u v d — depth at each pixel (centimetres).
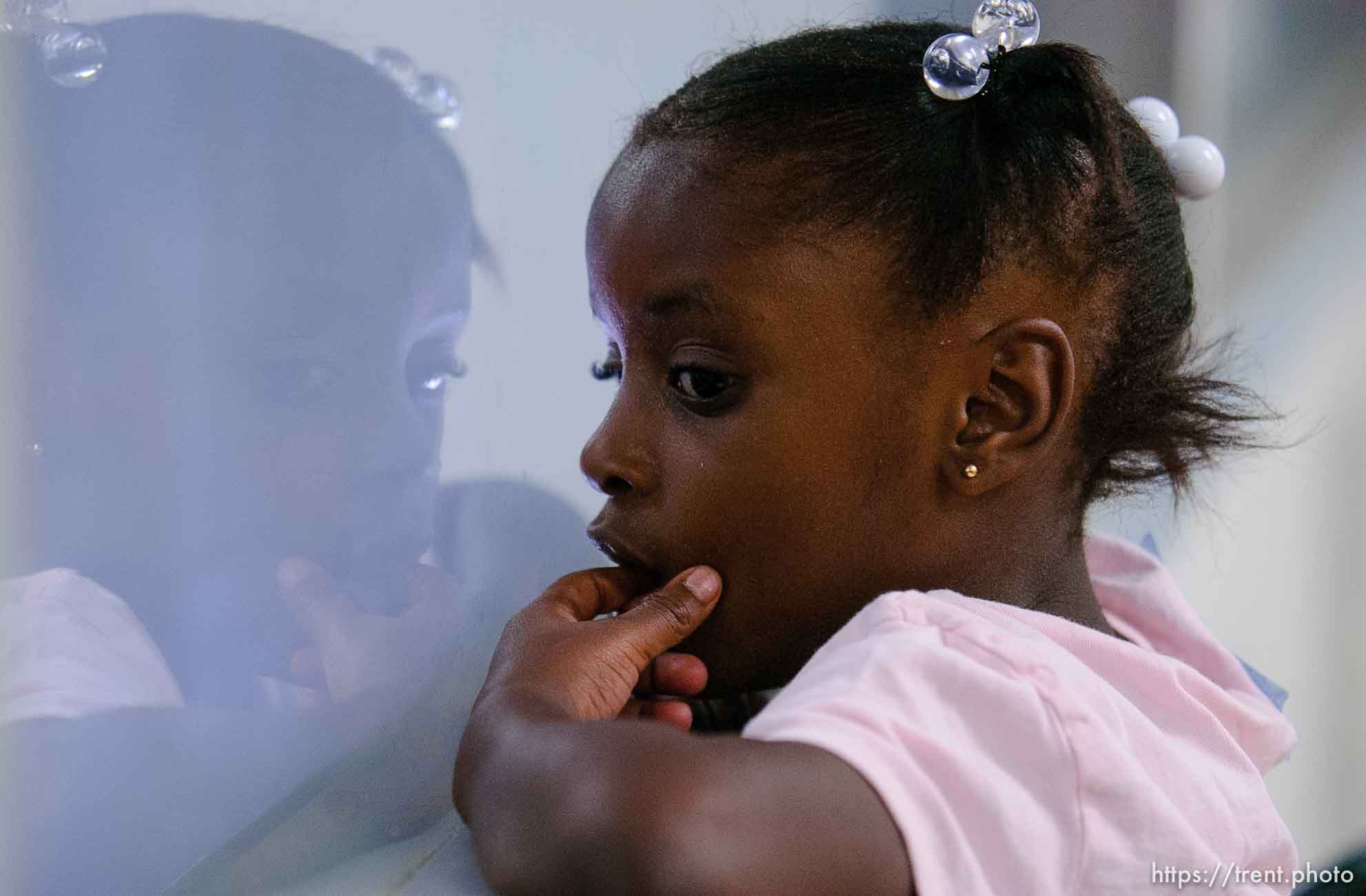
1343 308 160
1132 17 146
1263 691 113
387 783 83
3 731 69
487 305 94
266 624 79
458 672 89
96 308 73
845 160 76
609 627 75
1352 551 161
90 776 71
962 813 59
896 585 79
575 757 58
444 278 90
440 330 90
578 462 101
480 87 92
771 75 79
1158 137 101
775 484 76
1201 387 94
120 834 72
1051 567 84
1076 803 62
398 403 87
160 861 73
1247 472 150
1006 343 77
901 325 76
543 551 96
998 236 77
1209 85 152
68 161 72
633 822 53
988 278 77
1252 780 77
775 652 80
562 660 72
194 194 77
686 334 76
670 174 77
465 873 68
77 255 73
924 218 76
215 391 78
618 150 102
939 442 77
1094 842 61
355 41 85
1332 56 158
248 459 79
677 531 78
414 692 86
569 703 69
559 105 98
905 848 56
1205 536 148
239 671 78
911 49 83
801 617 79
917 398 77
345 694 82
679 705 78
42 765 70
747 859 52
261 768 78
